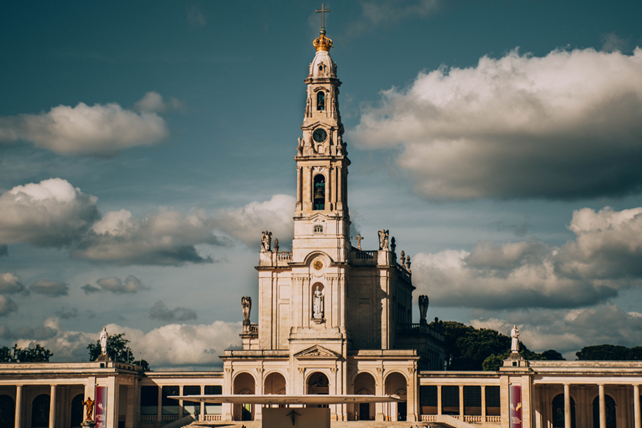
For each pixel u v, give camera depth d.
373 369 147.38
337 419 145.88
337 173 154.12
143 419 155.50
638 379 136.12
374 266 156.00
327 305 149.38
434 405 147.75
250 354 150.75
